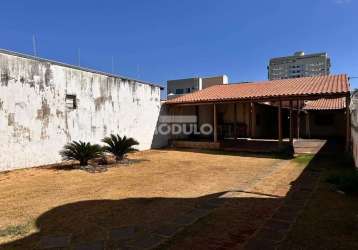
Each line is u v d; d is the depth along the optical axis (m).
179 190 7.24
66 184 8.02
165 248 3.97
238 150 15.39
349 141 12.30
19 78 10.30
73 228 4.76
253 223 4.80
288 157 12.84
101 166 11.01
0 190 7.36
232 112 22.17
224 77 33.03
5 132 9.85
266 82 19.89
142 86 16.42
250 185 7.63
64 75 12.05
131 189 7.39
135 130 15.85
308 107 23.64
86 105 13.03
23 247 4.08
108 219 5.16
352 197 6.16
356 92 12.31
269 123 25.89
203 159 12.80
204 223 4.86
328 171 9.16
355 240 4.07
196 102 16.75
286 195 6.50
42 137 11.12
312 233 4.33
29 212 5.59
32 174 9.47
